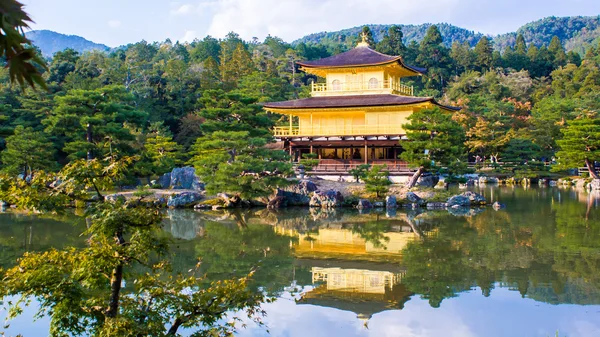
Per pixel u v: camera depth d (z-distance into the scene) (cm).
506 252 2727
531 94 12394
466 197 4659
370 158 6159
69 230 3347
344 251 2833
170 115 8312
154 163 5472
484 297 1984
